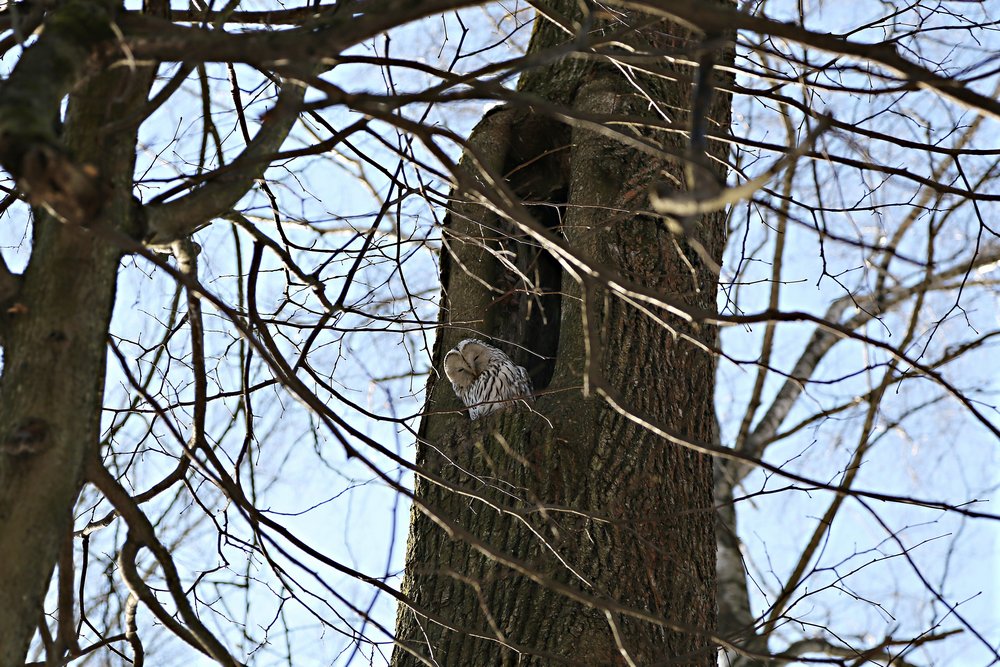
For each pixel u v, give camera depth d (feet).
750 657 18.57
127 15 16.39
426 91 15.60
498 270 34.24
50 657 19.90
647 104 31.83
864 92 19.72
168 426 17.85
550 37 34.68
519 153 34.45
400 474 22.13
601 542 26.76
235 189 19.20
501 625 26.12
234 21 24.23
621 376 28.99
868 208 25.03
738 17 13.48
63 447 16.37
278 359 23.15
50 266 16.85
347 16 18.15
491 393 31.42
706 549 29.07
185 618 20.89
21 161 12.58
